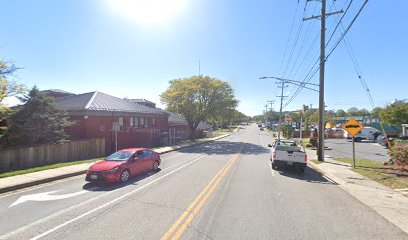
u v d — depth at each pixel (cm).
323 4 1744
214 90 4031
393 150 1340
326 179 1217
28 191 952
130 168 1145
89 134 2169
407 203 823
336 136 4622
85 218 661
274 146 1584
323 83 1789
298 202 820
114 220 646
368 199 866
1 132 1450
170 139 3431
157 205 766
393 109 3347
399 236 571
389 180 1122
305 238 554
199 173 1301
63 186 1032
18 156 1413
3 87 1516
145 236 553
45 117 1595
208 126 6544
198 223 627
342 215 702
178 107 3888
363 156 2091
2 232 580
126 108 2647
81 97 2617
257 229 596
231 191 941
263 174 1312
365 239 555
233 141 4228
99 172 1028
